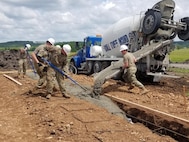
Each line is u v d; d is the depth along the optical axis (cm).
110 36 1145
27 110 575
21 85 842
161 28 977
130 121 600
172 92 851
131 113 634
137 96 735
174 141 473
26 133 456
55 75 663
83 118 521
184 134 523
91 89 786
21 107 602
